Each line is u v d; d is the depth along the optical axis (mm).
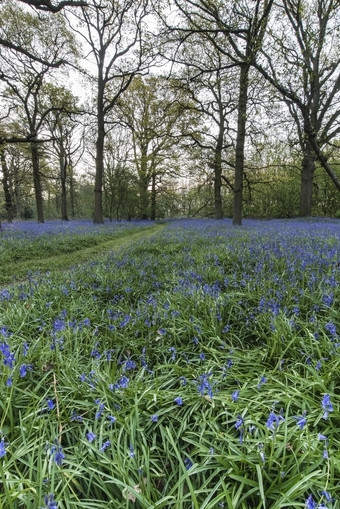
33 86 22094
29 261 9875
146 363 3029
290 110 14367
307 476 1545
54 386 2385
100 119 22766
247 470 1729
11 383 2160
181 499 1527
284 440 1784
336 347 2664
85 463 1853
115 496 1699
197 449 1948
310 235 9586
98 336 3686
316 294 3857
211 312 3734
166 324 3750
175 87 19109
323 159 8242
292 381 2455
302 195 24109
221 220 25422
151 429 2146
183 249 8922
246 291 4418
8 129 26656
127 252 8992
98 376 2568
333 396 2201
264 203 36469
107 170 35469
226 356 2930
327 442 1856
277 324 3148
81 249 12500
